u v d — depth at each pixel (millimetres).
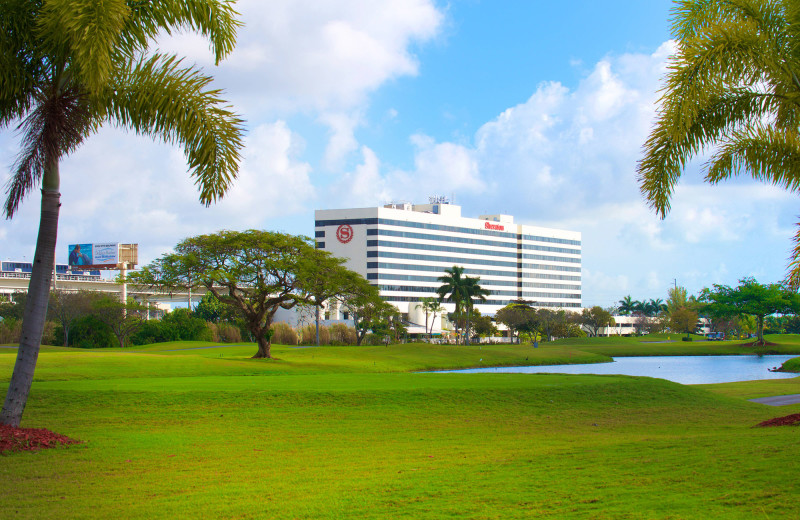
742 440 13344
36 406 20562
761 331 110625
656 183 17109
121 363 39844
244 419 19734
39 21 13531
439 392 24516
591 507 8461
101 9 12844
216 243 49250
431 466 12555
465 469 11867
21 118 15305
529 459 12547
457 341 136000
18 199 14633
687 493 8773
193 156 15383
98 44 12781
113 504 9953
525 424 20156
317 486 10914
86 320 83000
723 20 17328
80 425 18203
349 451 14992
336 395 23344
